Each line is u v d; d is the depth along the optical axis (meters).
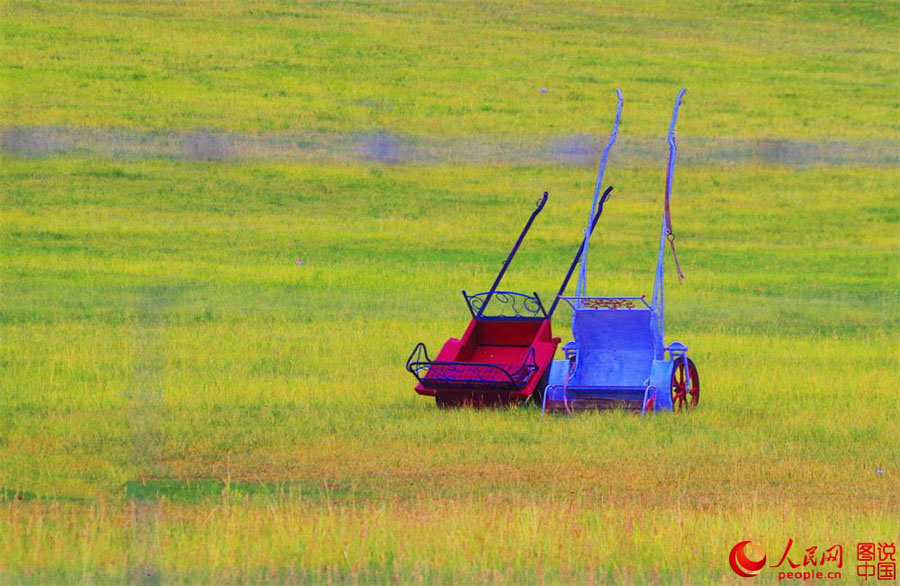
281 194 134.25
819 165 152.25
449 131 159.50
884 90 185.62
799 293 95.38
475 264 106.56
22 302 81.50
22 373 56.28
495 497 36.03
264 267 101.69
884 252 119.44
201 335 68.31
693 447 42.19
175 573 29.61
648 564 30.38
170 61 177.50
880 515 34.19
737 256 115.50
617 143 158.38
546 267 106.38
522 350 50.84
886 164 153.88
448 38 198.12
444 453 41.41
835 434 44.62
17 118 149.00
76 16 190.62
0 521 33.22
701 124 167.25
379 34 197.62
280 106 164.25
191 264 102.12
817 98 180.12
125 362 59.62
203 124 154.50
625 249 116.81
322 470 39.47
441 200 134.88
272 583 29.09
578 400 48.31
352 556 30.50
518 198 137.12
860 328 77.25
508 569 29.81
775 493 37.06
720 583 29.39
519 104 171.50
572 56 193.75
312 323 73.38
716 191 142.88
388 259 108.19
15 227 115.50
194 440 43.25
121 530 32.31
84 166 138.12
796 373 58.12
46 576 29.48
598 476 38.69
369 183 139.12
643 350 49.53
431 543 31.19
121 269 98.75
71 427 45.00
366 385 53.94
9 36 178.62
